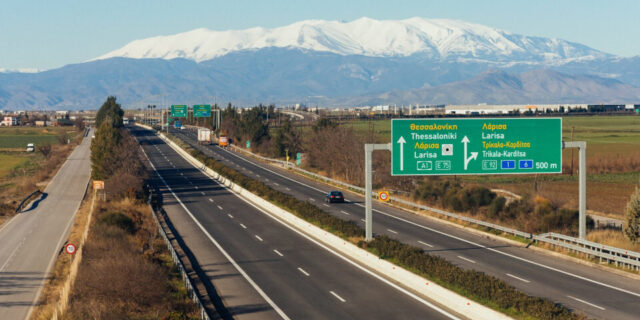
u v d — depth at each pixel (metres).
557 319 31.14
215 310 36.59
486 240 57.09
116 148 105.12
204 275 45.28
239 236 60.81
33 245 59.19
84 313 35.19
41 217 76.19
